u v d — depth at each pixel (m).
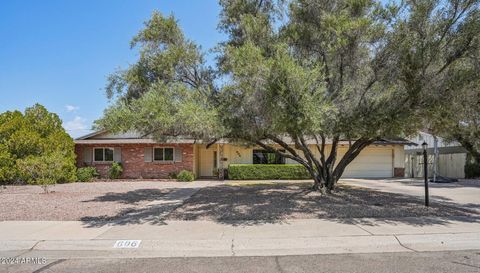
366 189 18.34
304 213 11.11
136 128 10.81
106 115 10.61
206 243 7.90
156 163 26.11
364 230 8.89
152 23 13.16
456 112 11.22
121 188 19.50
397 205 12.63
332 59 12.38
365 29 11.12
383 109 11.35
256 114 11.55
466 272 6.13
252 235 8.48
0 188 19.67
